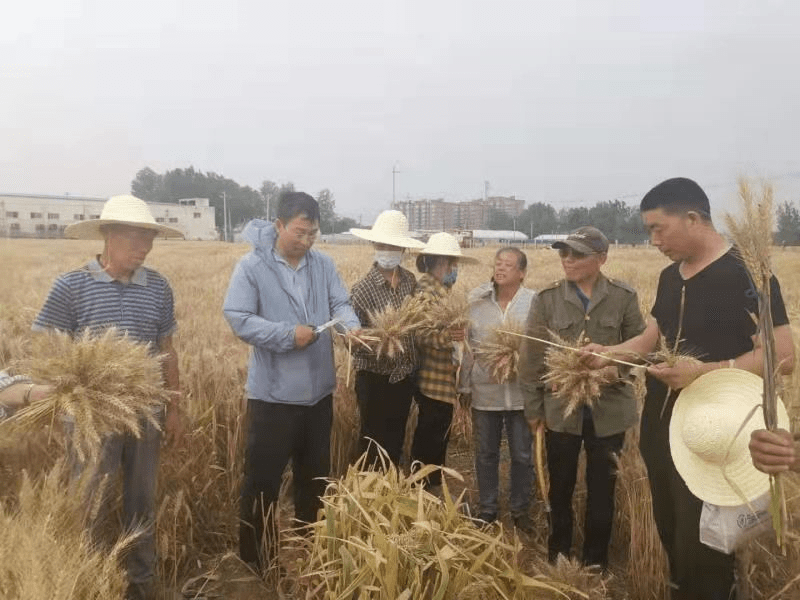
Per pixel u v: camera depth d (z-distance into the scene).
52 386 2.54
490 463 4.52
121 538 2.80
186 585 3.55
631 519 3.65
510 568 2.55
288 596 3.39
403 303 4.43
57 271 16.98
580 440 3.88
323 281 3.94
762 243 2.06
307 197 3.68
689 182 2.80
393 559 2.36
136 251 3.15
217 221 106.38
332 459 5.13
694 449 2.52
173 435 3.58
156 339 3.39
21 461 3.19
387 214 4.76
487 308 4.58
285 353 3.70
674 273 3.02
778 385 2.60
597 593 3.03
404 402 4.70
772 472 2.12
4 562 2.07
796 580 2.95
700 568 2.77
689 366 2.65
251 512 3.78
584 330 3.77
